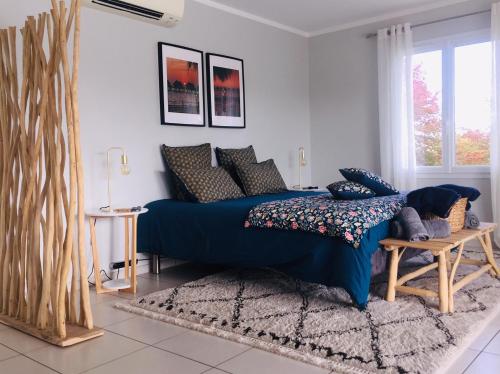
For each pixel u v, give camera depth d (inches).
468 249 178.4
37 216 105.0
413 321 105.1
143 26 161.8
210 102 184.9
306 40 234.1
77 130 99.0
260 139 209.5
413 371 81.9
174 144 173.2
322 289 132.2
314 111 235.3
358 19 214.1
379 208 122.3
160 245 153.7
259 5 191.6
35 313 107.3
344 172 153.8
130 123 158.2
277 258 124.8
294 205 128.2
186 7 176.2
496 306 114.0
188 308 119.0
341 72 225.0
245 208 135.8
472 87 190.9
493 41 177.9
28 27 104.7
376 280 138.7
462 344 92.8
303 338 97.5
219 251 137.8
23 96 106.4
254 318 110.3
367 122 219.0
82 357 93.7
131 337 103.7
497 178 179.0
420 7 198.7
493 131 179.3
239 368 87.2
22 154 108.5
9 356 94.9
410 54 197.9
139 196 161.5
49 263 102.5
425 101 202.5
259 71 208.1
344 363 86.4
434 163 202.4
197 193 157.6
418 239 116.7
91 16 146.6
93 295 136.1
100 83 149.3
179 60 173.3
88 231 147.6
